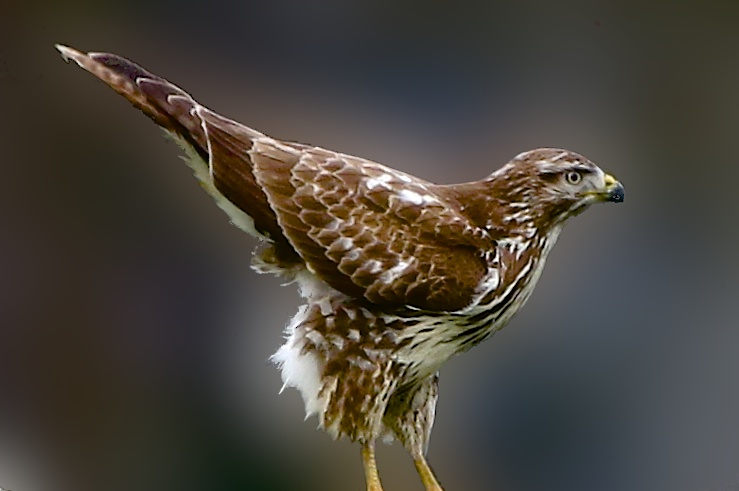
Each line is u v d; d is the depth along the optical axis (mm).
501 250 9312
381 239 9289
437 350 9312
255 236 9312
